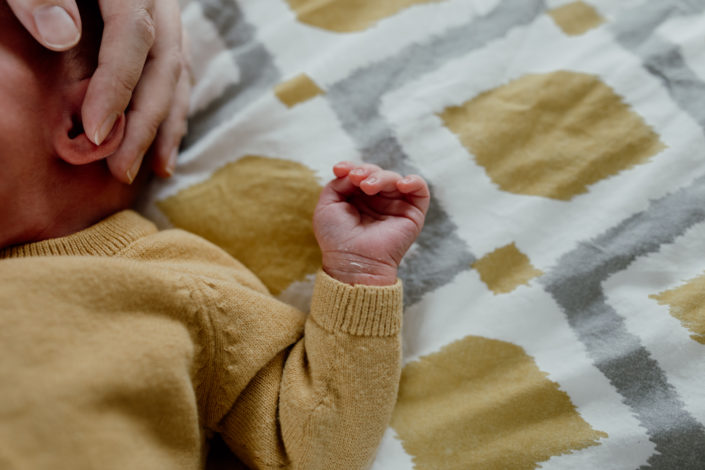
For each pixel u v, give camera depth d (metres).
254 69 0.47
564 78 0.45
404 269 0.44
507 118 0.45
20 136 0.38
